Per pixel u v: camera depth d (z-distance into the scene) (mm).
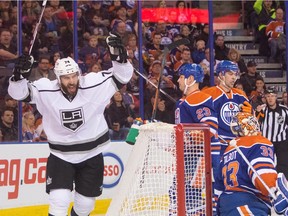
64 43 13328
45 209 12398
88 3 13562
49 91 8664
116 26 13883
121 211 7504
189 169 7688
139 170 7512
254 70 15031
